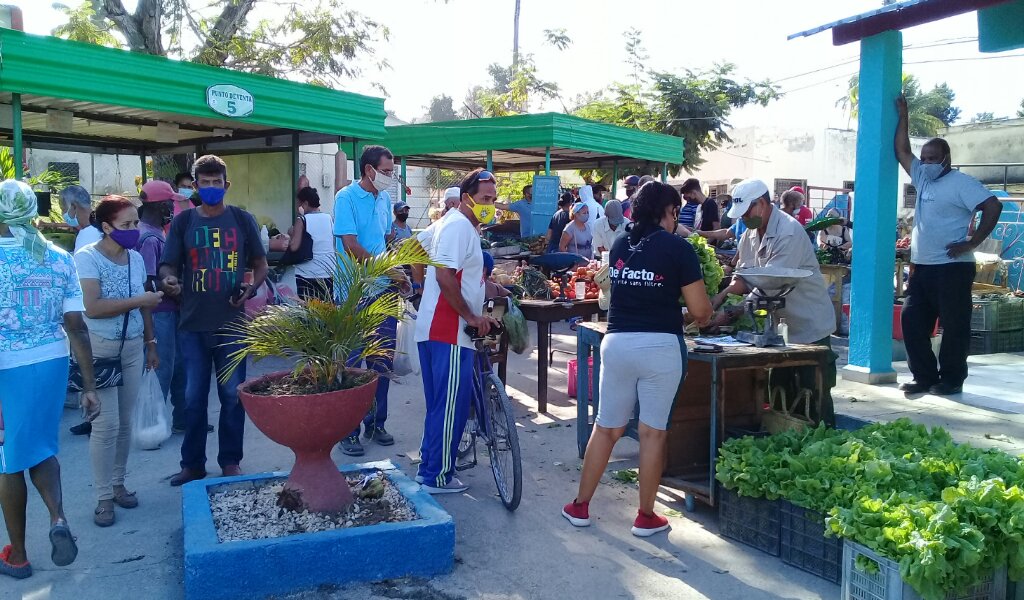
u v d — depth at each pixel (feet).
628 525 14.49
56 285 11.96
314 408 12.60
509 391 25.17
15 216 11.51
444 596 11.75
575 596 11.80
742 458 13.47
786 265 16.84
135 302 14.32
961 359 20.70
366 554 12.05
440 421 15.55
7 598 11.53
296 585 11.73
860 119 22.53
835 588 12.02
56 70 22.77
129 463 17.80
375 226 19.15
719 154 109.60
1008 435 16.98
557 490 16.29
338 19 55.11
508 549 13.42
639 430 13.83
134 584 12.07
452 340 15.26
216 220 15.79
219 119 28.45
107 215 14.46
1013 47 23.07
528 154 52.85
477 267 15.46
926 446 13.75
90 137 38.40
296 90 29.86
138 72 24.73
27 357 11.48
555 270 24.71
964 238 20.08
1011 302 29.09
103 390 13.94
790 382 16.19
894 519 10.66
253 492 14.34
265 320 13.29
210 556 11.23
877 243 22.35
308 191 26.84
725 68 84.12
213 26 50.52
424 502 13.35
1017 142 83.97
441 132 45.80
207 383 16.19
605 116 82.79
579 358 18.02
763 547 13.30
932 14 20.56
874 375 22.66
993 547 10.42
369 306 13.67
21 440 11.48
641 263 13.34
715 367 14.03
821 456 13.10
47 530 14.03
